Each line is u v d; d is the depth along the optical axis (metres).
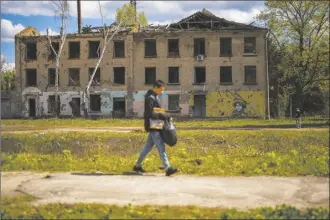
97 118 43.44
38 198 6.34
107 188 6.88
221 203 5.99
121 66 46.69
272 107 42.97
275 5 23.94
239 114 44.31
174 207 5.80
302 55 20.80
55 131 20.58
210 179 7.40
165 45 45.69
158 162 9.01
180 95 45.28
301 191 6.52
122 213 5.50
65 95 47.62
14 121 33.94
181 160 9.38
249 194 6.43
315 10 19.45
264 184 6.98
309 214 5.37
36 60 47.97
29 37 47.91
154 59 46.00
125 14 45.72
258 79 43.88
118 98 46.91
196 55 45.06
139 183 7.18
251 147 11.52
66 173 8.11
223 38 44.78
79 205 5.86
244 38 44.16
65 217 5.37
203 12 45.50
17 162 9.06
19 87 48.03
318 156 9.04
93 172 8.21
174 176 7.71
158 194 6.49
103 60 47.00
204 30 44.72
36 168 8.62
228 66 44.59
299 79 21.56
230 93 44.50
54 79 48.12
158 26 46.78
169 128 7.79
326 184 6.89
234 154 10.25
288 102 38.38
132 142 14.05
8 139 14.02
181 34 45.25
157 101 7.88
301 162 8.45
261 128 20.45
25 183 7.24
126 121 34.78
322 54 20.09
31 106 48.41
